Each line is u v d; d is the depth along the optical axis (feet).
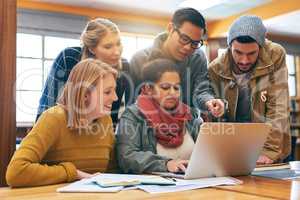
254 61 5.88
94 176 3.68
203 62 5.92
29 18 9.91
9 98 4.25
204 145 3.49
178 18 5.54
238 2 7.75
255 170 4.52
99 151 4.30
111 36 5.25
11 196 2.91
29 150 3.61
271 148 5.59
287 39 16.39
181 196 2.84
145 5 7.88
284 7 11.66
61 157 4.00
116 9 8.40
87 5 9.26
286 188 3.23
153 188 3.14
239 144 3.75
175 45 5.54
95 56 5.24
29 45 9.45
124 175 3.77
